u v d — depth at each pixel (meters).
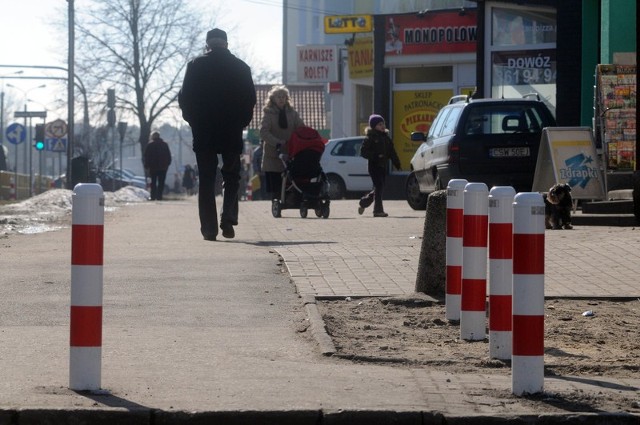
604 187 26.97
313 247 19.92
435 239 14.55
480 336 11.91
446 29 51.72
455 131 29.33
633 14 30.50
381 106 53.44
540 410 8.66
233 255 18.81
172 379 9.73
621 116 27.98
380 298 14.39
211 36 21.73
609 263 17.47
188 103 21.59
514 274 9.08
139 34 94.38
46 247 20.94
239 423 8.41
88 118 89.06
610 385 9.62
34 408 8.42
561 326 12.89
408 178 34.19
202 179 21.77
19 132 69.56
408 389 9.37
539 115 29.52
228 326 12.59
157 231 24.44
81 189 9.09
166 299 14.36
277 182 29.38
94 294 9.12
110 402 8.78
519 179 29.17
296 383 9.59
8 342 11.46
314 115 104.25
